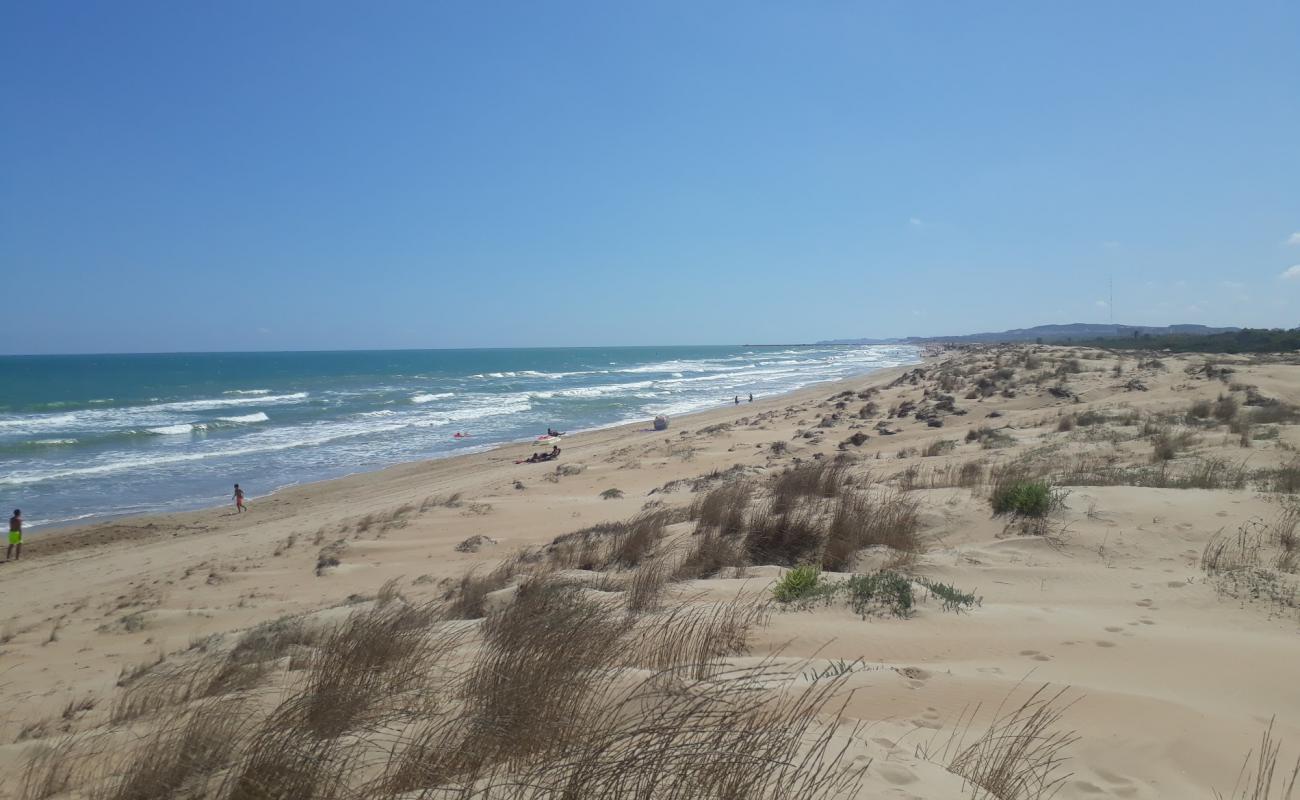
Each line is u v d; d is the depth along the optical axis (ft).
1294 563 24.31
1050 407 80.74
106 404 180.24
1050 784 12.60
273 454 107.65
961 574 26.40
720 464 69.92
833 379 243.81
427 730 13.32
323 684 15.92
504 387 240.32
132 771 13.50
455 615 27.58
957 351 366.84
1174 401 71.77
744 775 10.50
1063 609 22.31
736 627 20.57
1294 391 73.72
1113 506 30.78
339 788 11.84
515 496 62.49
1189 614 21.45
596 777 10.44
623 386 235.40
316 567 45.24
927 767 12.42
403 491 76.84
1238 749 13.62
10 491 83.76
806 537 31.50
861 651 19.17
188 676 23.59
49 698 25.73
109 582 48.21
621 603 24.36
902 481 42.06
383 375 328.70
